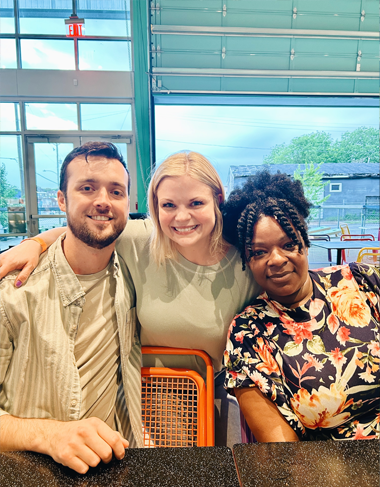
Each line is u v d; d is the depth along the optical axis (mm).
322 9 3012
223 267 853
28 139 3299
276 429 638
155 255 845
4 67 3172
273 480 368
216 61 3100
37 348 740
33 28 3125
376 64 3176
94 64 3180
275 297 736
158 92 3133
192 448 443
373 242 2541
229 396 1023
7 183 3377
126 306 847
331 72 3145
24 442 577
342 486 358
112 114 3264
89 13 3059
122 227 786
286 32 3027
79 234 754
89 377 792
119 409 888
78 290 767
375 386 670
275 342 708
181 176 776
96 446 424
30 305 738
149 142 3238
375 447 429
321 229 2549
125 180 781
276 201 719
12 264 743
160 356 941
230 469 398
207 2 2943
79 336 784
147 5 2930
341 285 741
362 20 3064
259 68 3123
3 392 737
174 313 863
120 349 838
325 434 698
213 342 886
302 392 671
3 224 3424
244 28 2994
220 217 826
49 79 3189
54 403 740
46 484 380
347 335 693
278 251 702
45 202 3420
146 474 394
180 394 908
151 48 3045
